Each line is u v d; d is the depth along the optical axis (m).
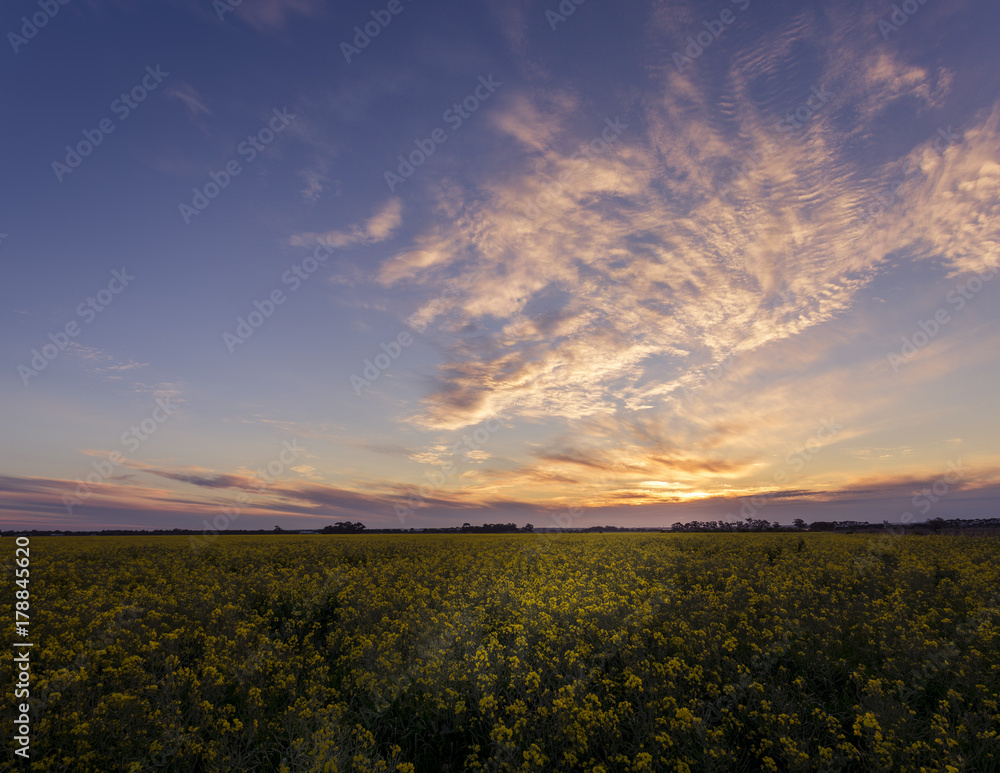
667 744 5.17
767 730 5.62
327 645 9.73
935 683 6.98
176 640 8.36
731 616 9.57
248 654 7.96
